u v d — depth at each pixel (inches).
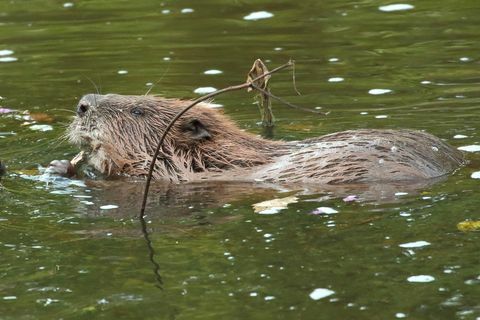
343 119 841.5
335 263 497.4
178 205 629.6
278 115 866.8
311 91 931.3
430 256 500.4
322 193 634.8
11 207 629.3
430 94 896.9
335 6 1267.2
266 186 669.3
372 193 625.3
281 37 1124.5
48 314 457.7
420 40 1089.4
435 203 591.2
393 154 677.9
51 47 1115.9
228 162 719.7
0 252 539.5
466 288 461.1
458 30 1122.0
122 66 1033.5
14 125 860.0
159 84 962.1
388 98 894.4
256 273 490.6
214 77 982.4
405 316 435.8
